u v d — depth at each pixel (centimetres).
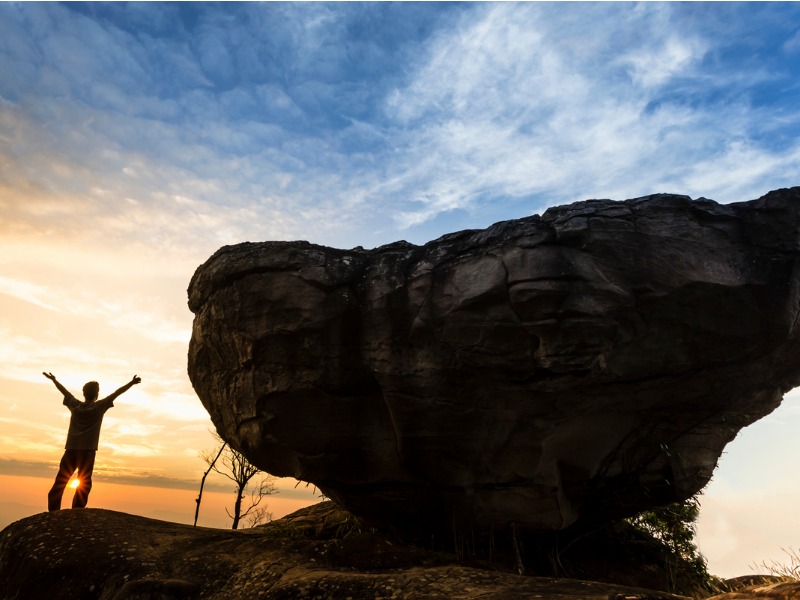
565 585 586
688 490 877
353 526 944
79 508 880
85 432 933
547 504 794
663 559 1023
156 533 802
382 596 581
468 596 559
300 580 623
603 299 687
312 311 775
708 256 700
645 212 726
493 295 709
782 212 700
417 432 768
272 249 811
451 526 818
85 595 669
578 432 793
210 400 936
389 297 766
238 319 807
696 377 752
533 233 724
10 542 791
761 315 700
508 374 725
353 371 775
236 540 784
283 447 820
